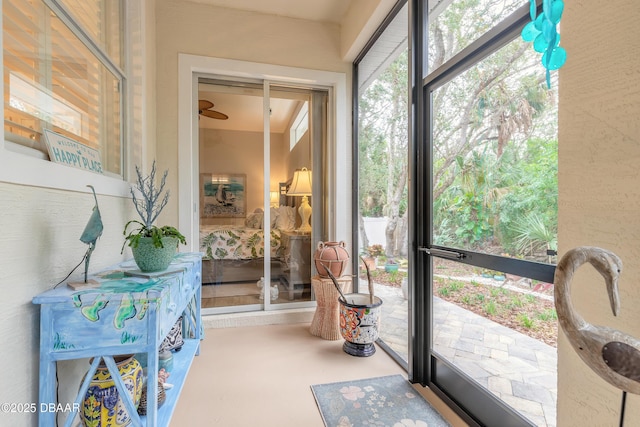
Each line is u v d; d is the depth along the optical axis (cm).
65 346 102
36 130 118
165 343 182
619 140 77
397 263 218
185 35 255
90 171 147
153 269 137
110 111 183
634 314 73
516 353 123
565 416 93
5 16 103
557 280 62
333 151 299
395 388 171
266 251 289
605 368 54
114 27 193
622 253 76
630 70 74
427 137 181
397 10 216
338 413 147
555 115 106
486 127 138
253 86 288
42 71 123
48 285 112
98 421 109
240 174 287
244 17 269
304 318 279
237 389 168
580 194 87
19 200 98
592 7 83
